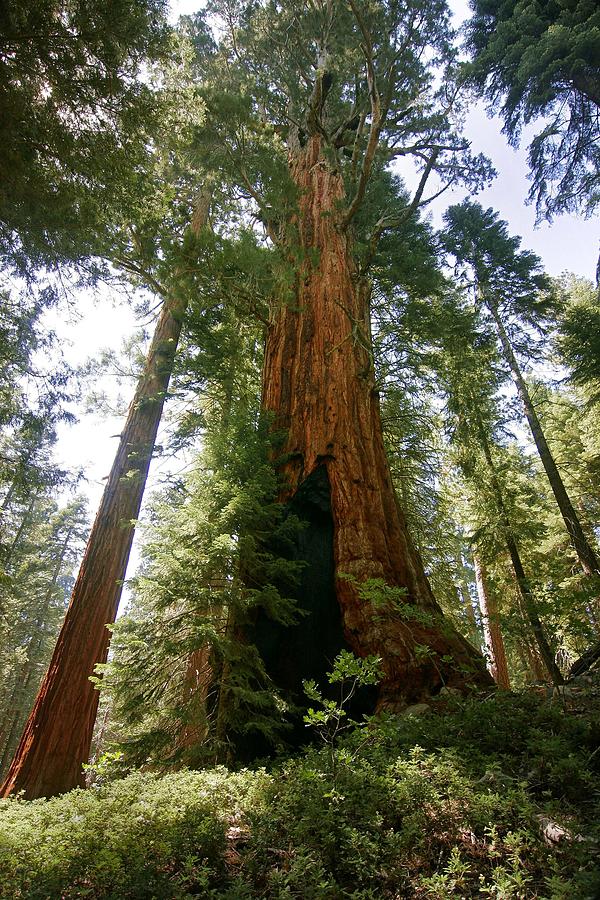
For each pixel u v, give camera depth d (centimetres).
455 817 313
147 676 668
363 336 1186
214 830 340
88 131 703
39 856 332
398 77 1299
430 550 1462
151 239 1002
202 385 1392
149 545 730
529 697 505
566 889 215
